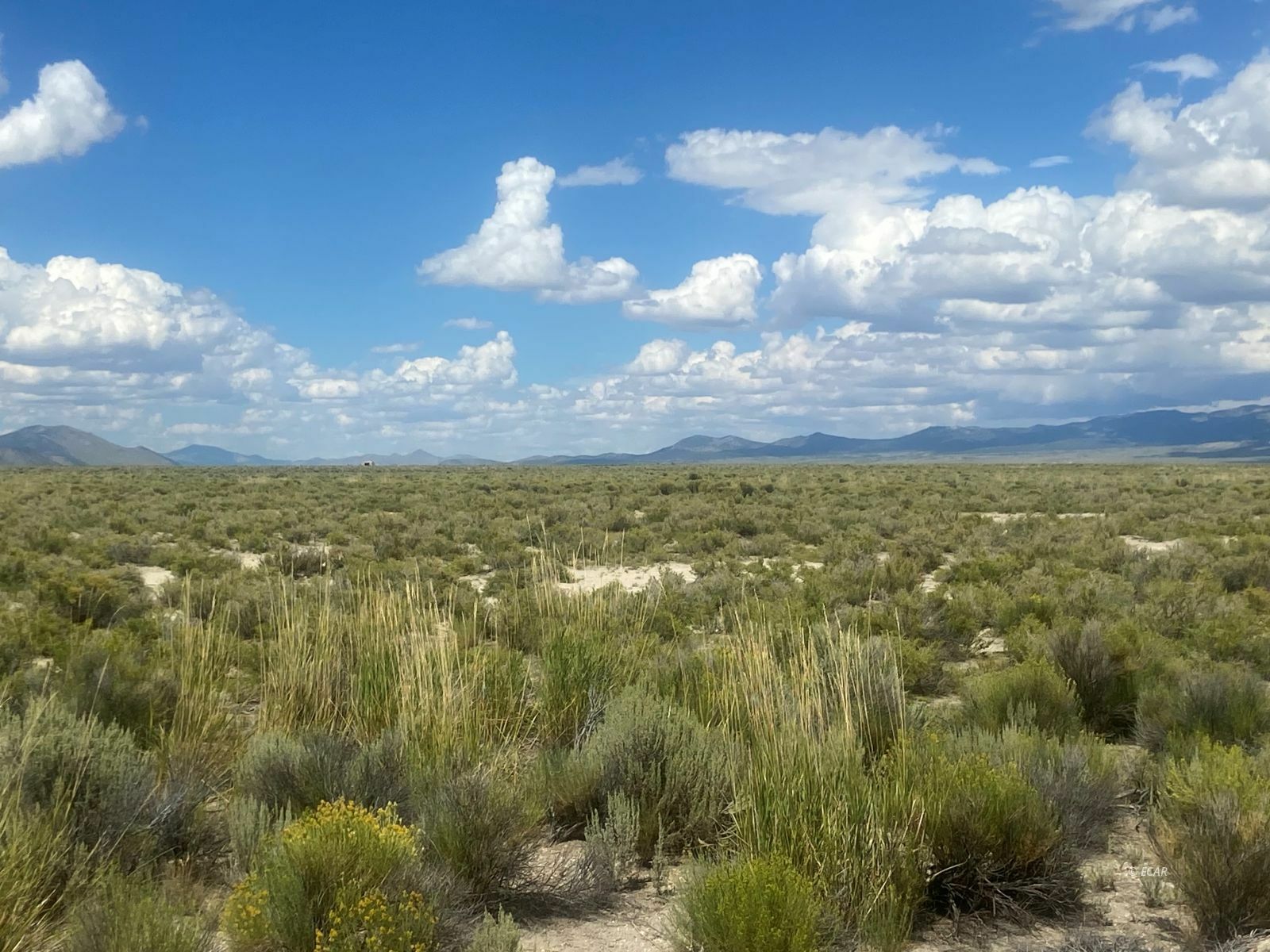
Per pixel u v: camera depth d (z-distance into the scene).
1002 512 46.94
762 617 10.07
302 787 6.64
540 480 76.00
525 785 7.18
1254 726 9.02
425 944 4.68
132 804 6.09
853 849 5.68
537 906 5.86
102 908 4.77
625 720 7.46
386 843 5.17
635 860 6.61
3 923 4.83
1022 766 7.18
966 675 12.73
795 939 4.76
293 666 9.01
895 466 125.62
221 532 35.66
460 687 8.51
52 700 6.93
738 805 6.30
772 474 92.56
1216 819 5.81
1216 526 35.31
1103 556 25.55
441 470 113.25
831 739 6.32
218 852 6.33
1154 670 11.00
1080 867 6.53
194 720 8.04
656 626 14.27
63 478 75.38
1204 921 5.55
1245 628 14.66
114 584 19.42
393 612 9.86
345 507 48.72
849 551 27.81
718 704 8.34
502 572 24.19
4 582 20.80
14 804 5.52
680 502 50.06
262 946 4.77
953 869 5.95
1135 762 8.37
